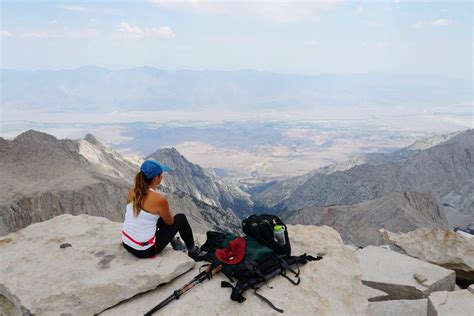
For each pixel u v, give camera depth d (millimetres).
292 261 2936
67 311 2512
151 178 2893
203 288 2742
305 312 2531
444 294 2879
